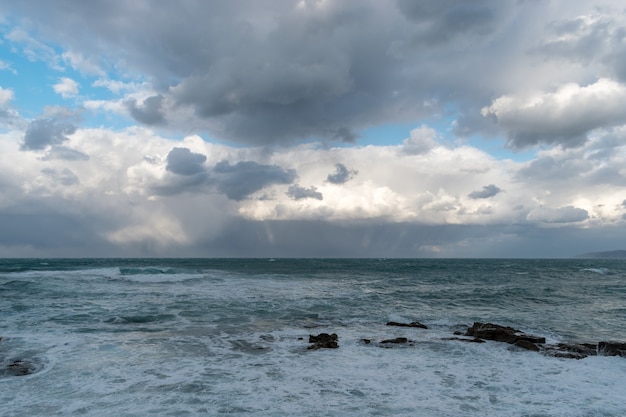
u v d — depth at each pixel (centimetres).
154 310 2000
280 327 1688
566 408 826
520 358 1252
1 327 1556
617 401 873
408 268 7725
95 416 744
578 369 1130
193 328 1612
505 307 2422
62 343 1318
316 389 913
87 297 2389
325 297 2688
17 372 1011
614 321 1992
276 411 775
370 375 1034
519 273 6181
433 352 1306
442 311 2238
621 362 1212
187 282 3553
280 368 1083
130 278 3753
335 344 1345
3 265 6725
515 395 904
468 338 1527
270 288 3169
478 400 866
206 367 1080
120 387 908
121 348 1269
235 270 5912
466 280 4538
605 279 5006
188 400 829
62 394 861
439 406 824
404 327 1758
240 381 962
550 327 1834
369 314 2088
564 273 6309
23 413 757
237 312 2019
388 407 811
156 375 1001
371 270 6750
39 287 2792
